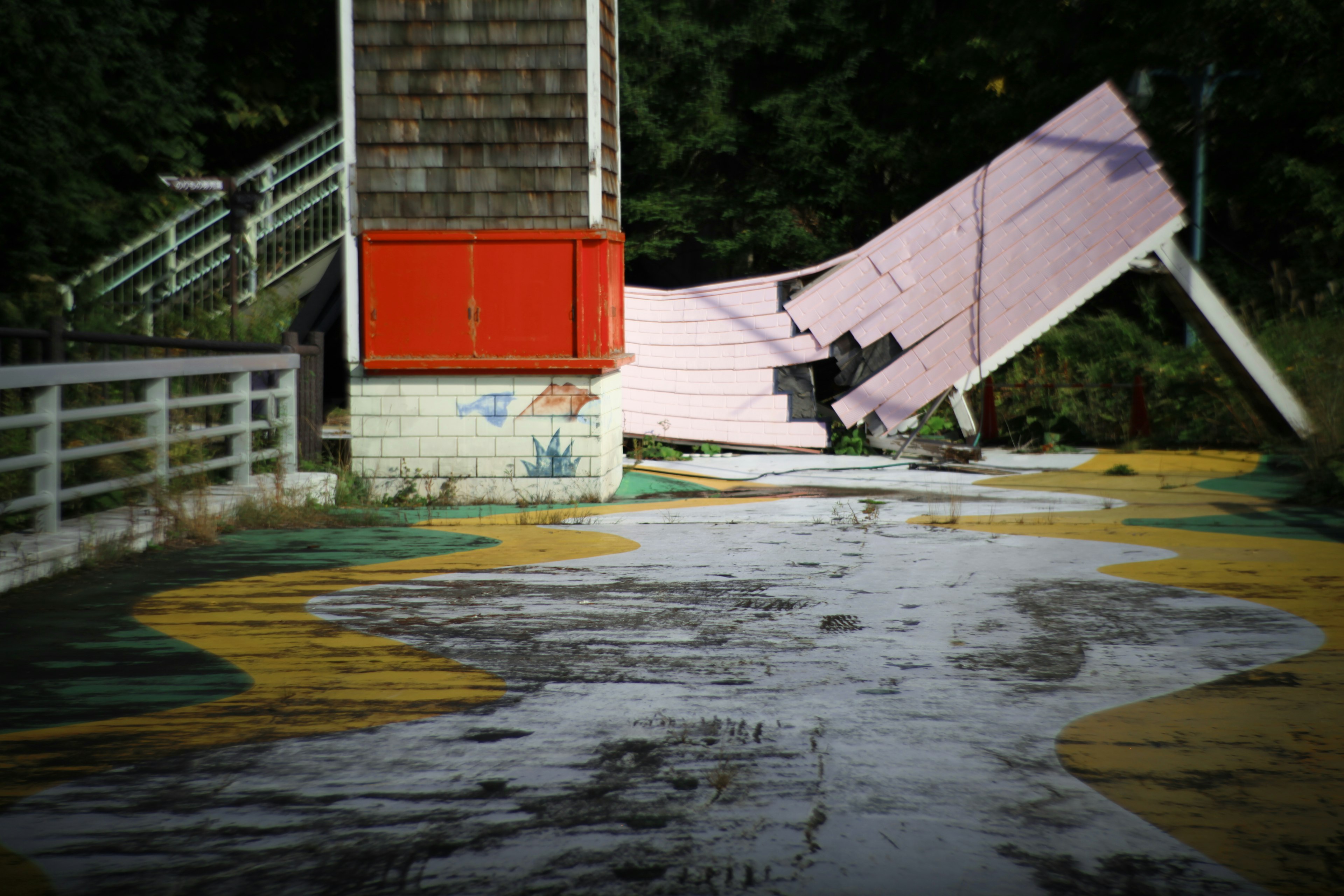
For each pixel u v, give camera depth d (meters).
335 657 5.38
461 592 6.93
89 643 5.66
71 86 16.47
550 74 11.36
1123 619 6.13
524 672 5.10
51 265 15.66
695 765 3.88
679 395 16.27
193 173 18.78
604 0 11.79
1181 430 17.92
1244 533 9.28
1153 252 16.28
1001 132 27.30
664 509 10.98
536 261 11.52
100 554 7.80
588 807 3.50
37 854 3.18
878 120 29.06
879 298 15.74
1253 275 25.89
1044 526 9.73
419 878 3.02
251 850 3.20
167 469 8.87
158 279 16.75
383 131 11.45
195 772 3.83
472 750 4.04
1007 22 27.31
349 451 12.88
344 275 11.63
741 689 4.80
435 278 11.56
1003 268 15.98
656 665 5.20
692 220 27.53
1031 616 6.21
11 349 8.84
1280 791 3.63
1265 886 2.97
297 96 26.05
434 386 11.65
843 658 5.30
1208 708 4.52
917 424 16.73
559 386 11.58
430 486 11.54
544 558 8.17
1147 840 3.26
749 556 8.21
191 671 5.13
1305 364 17.08
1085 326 23.58
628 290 16.48
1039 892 2.94
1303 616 6.18
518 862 3.12
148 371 8.43
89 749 4.07
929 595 6.80
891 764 3.88
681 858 3.14
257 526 9.62
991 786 3.67
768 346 15.83
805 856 3.15
